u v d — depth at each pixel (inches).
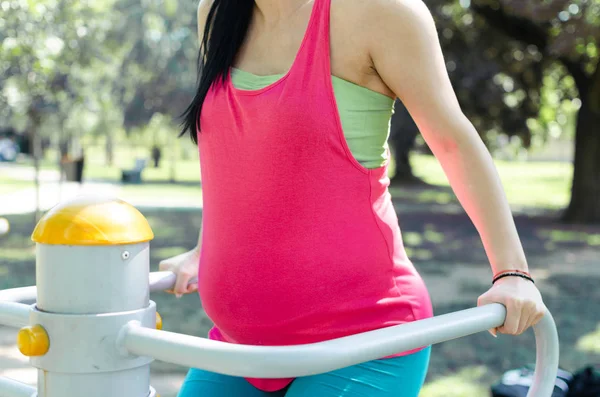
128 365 43.1
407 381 55.8
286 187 53.9
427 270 410.6
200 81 59.1
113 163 1808.6
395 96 57.0
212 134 57.4
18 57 370.9
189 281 66.9
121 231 43.3
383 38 53.3
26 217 623.8
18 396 48.0
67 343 42.4
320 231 54.2
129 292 43.9
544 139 1002.7
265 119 53.8
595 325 273.1
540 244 533.6
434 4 672.4
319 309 54.8
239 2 58.6
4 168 1379.2
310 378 55.0
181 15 1041.5
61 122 603.8
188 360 39.9
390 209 57.6
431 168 1689.2
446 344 242.8
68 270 42.8
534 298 50.9
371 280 55.4
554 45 488.7
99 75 1063.0
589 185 679.7
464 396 189.6
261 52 57.8
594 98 666.8
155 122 1446.9
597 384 130.3
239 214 55.9
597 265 438.9
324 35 53.9
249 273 55.9
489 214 53.5
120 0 1011.3
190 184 1113.4
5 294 54.3
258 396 61.5
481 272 407.5
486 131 826.8
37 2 331.3
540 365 53.4
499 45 728.3
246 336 57.7
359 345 41.3
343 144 53.6
